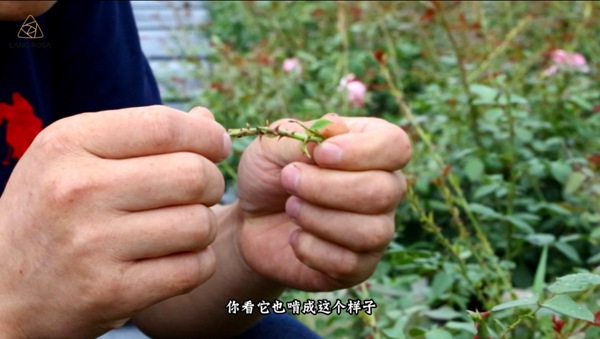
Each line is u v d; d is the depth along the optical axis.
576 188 0.91
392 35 1.50
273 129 0.44
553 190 1.02
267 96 1.24
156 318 0.55
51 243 0.36
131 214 0.37
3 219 0.38
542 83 1.18
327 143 0.42
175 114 0.37
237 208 0.52
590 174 0.93
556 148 1.08
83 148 0.36
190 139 0.38
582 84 1.24
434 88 1.20
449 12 1.39
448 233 0.97
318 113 1.18
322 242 0.44
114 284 0.37
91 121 0.37
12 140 0.51
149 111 0.37
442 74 1.28
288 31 1.64
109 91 0.60
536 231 0.95
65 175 0.36
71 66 0.59
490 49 1.25
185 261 0.38
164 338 0.56
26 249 0.37
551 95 1.14
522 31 1.45
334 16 1.58
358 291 0.68
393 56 1.32
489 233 0.92
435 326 0.62
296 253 0.45
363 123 0.44
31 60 0.53
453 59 1.27
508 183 0.92
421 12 1.48
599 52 1.38
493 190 0.91
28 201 0.37
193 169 0.37
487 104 1.02
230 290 0.52
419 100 1.20
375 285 0.77
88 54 0.59
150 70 0.65
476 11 1.33
